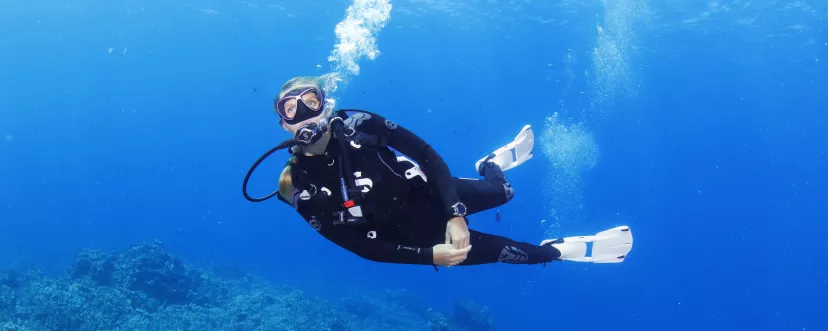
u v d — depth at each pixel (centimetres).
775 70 3250
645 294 4234
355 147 237
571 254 337
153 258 1644
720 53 3011
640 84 3869
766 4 2311
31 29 3806
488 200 316
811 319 4275
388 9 2839
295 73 5441
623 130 5644
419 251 240
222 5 3158
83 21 3609
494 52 3791
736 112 4559
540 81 4569
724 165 6756
